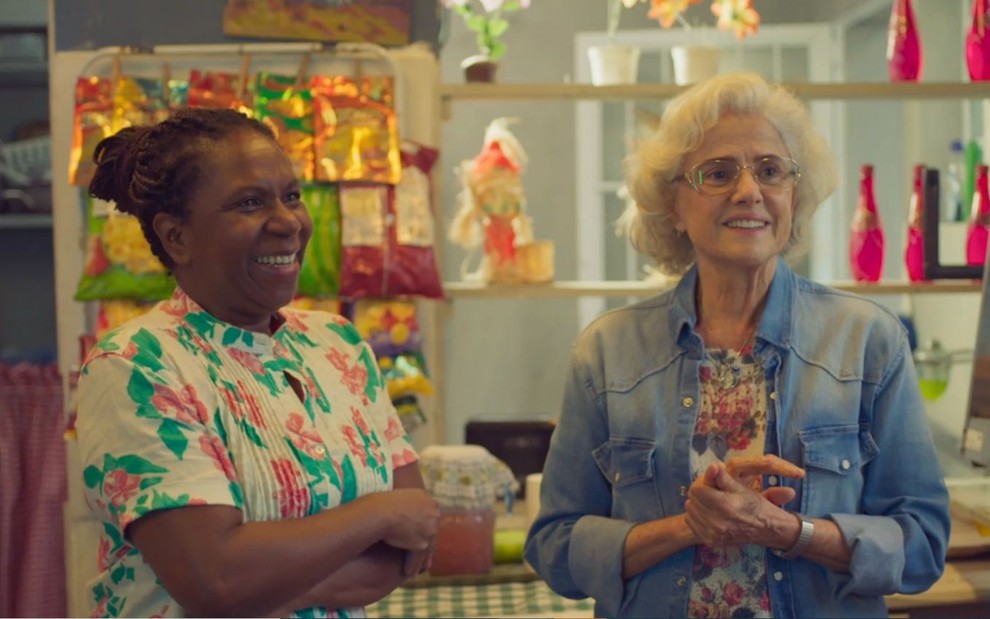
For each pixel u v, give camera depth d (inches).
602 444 63.2
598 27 183.3
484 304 188.4
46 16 150.9
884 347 60.2
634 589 60.1
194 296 52.6
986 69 109.9
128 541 48.8
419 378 100.3
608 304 187.0
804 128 60.7
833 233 179.3
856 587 56.6
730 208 58.6
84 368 50.2
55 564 120.1
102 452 48.3
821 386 59.1
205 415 49.4
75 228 102.5
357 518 50.1
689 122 60.0
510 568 91.6
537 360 189.0
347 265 97.3
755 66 180.4
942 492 59.4
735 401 60.2
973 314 131.8
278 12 102.8
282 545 47.7
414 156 100.7
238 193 50.8
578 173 185.8
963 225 129.6
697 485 54.6
